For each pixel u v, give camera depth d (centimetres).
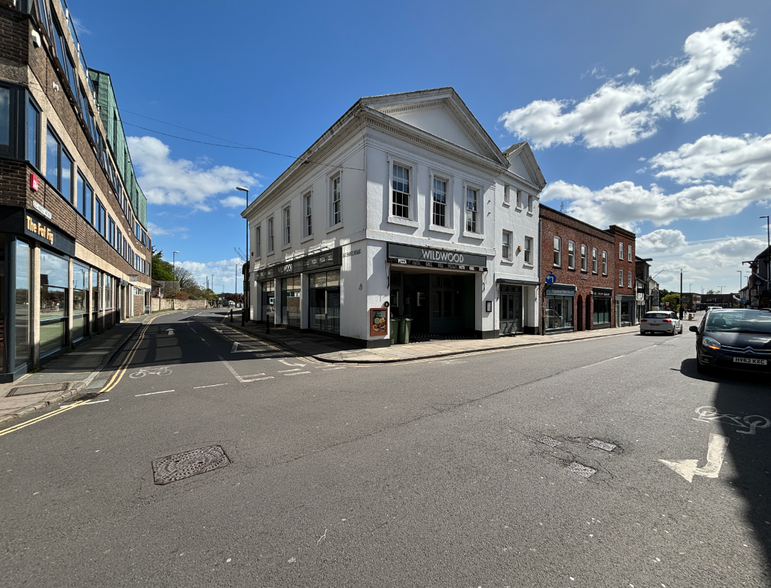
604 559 229
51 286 967
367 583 212
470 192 1605
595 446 409
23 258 784
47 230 864
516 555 234
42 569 225
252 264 2577
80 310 1282
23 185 737
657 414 522
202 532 261
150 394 657
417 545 245
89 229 1365
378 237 1249
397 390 677
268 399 618
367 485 325
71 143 1102
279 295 2073
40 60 823
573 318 2288
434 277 1697
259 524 269
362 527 265
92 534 260
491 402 589
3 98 724
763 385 706
